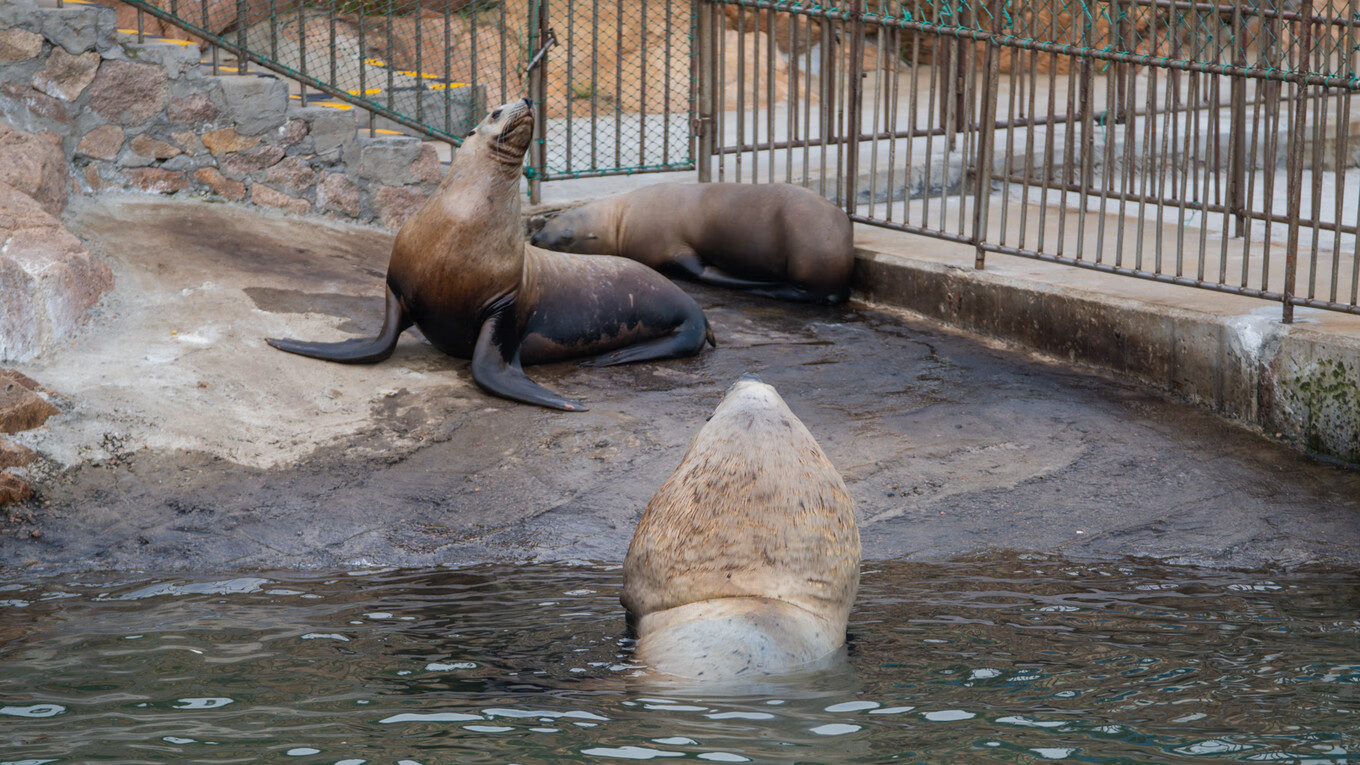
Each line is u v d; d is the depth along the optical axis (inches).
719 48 725.3
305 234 603.5
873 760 203.8
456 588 320.5
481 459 409.1
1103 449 430.9
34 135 542.6
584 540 361.7
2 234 452.4
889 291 614.5
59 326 442.0
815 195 623.5
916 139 823.1
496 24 938.1
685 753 204.7
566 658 259.6
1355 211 715.4
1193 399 478.0
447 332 482.3
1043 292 533.6
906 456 421.4
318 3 775.7
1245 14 516.7
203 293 504.7
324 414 431.2
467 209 461.4
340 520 366.6
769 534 264.8
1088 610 304.0
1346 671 257.6
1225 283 510.0
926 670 253.9
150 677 248.2
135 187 594.2
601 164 783.1
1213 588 326.3
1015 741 214.8
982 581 330.6
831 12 616.1
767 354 532.1
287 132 617.0
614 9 1009.5
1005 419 454.6
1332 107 872.9
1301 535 372.5
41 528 350.0
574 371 502.3
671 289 532.7
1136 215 709.9
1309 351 432.8
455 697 234.8
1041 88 1017.5
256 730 217.5
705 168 715.4
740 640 248.1
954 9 570.3
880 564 347.6
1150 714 230.2
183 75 593.6
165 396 418.6
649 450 418.9
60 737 214.1
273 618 292.7
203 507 366.9
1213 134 631.2
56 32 565.0
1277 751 212.7
